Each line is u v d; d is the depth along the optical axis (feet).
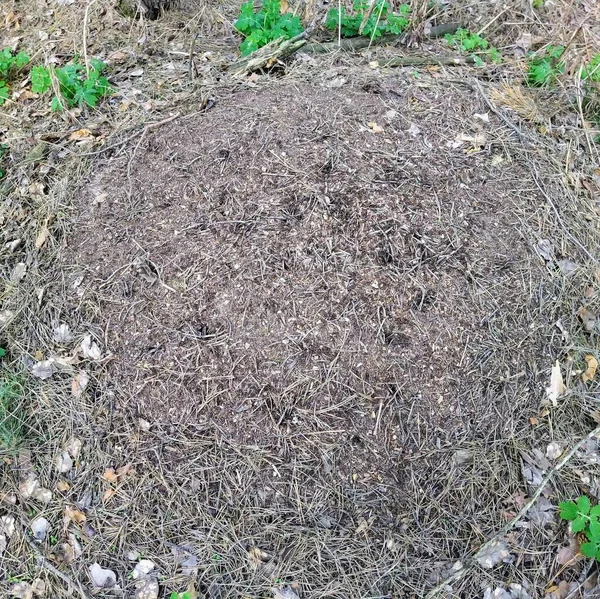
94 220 3.79
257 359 3.18
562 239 3.81
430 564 2.94
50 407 3.27
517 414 3.27
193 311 3.31
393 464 3.09
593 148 4.40
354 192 3.57
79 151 4.24
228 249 3.42
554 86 4.76
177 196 3.70
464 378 3.25
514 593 2.89
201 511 3.01
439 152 3.99
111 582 2.91
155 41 5.18
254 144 3.81
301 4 5.27
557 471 3.15
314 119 3.99
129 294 3.44
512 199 3.88
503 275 3.54
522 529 3.02
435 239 3.52
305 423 3.11
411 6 5.15
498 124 4.34
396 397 3.16
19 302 3.60
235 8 5.56
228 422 3.13
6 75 4.95
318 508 3.02
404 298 3.32
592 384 3.43
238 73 4.65
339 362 3.18
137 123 4.31
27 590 2.90
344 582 2.89
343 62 4.86
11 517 3.05
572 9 5.47
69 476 3.13
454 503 3.06
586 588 2.90
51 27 5.41
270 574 2.90
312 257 3.36
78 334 3.43
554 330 3.51
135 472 3.10
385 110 4.18
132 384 3.25
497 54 5.02
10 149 4.36
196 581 2.89
